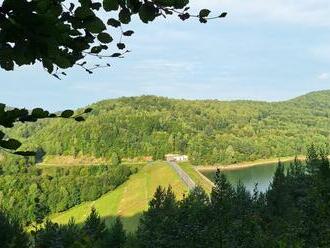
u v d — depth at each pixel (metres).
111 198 198.75
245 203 59.31
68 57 3.71
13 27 2.80
